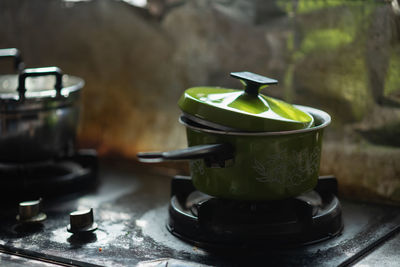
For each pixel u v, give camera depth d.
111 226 1.10
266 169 0.97
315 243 1.02
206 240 1.02
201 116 0.98
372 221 1.10
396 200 1.18
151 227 1.09
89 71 1.47
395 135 1.17
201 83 1.35
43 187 1.23
